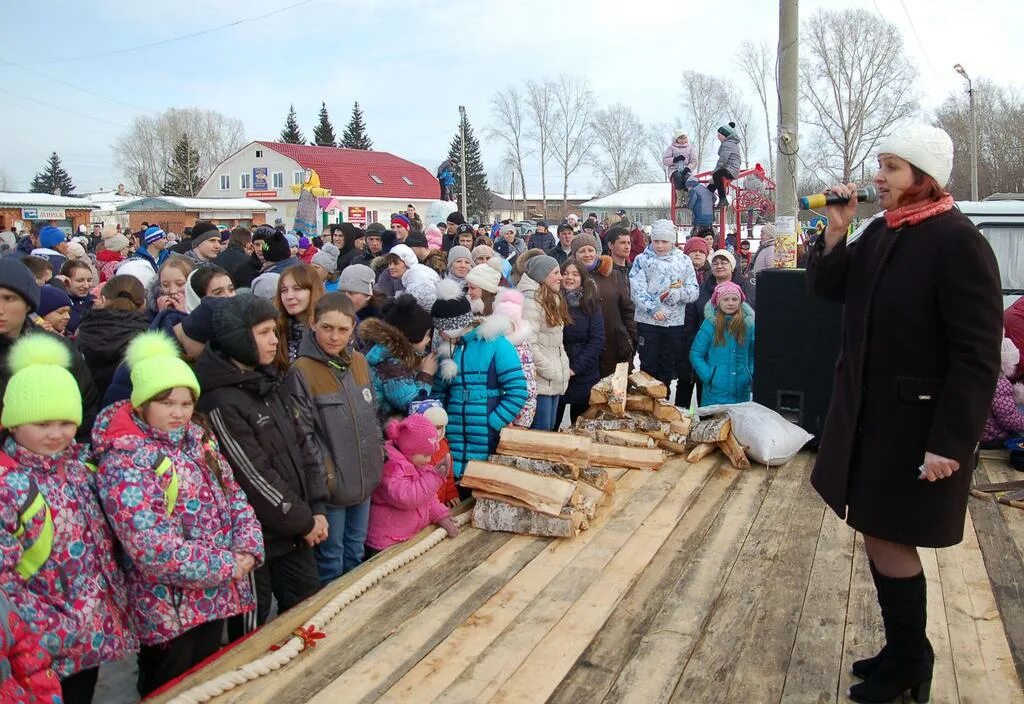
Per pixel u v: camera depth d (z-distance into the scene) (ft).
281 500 10.57
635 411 17.72
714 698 8.71
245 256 24.06
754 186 68.54
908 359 8.23
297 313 13.88
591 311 19.85
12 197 127.95
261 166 171.73
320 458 11.94
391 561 11.80
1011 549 12.40
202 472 9.69
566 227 32.40
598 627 10.17
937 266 8.02
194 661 9.87
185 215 130.31
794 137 25.05
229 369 10.61
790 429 16.70
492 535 13.15
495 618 10.41
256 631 9.79
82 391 12.46
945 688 8.87
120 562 9.30
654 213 146.30
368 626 10.23
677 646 9.72
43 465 8.44
